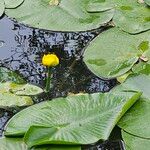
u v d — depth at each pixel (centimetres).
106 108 135
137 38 174
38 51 175
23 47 178
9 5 198
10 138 127
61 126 129
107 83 155
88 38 180
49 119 132
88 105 137
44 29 185
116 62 163
